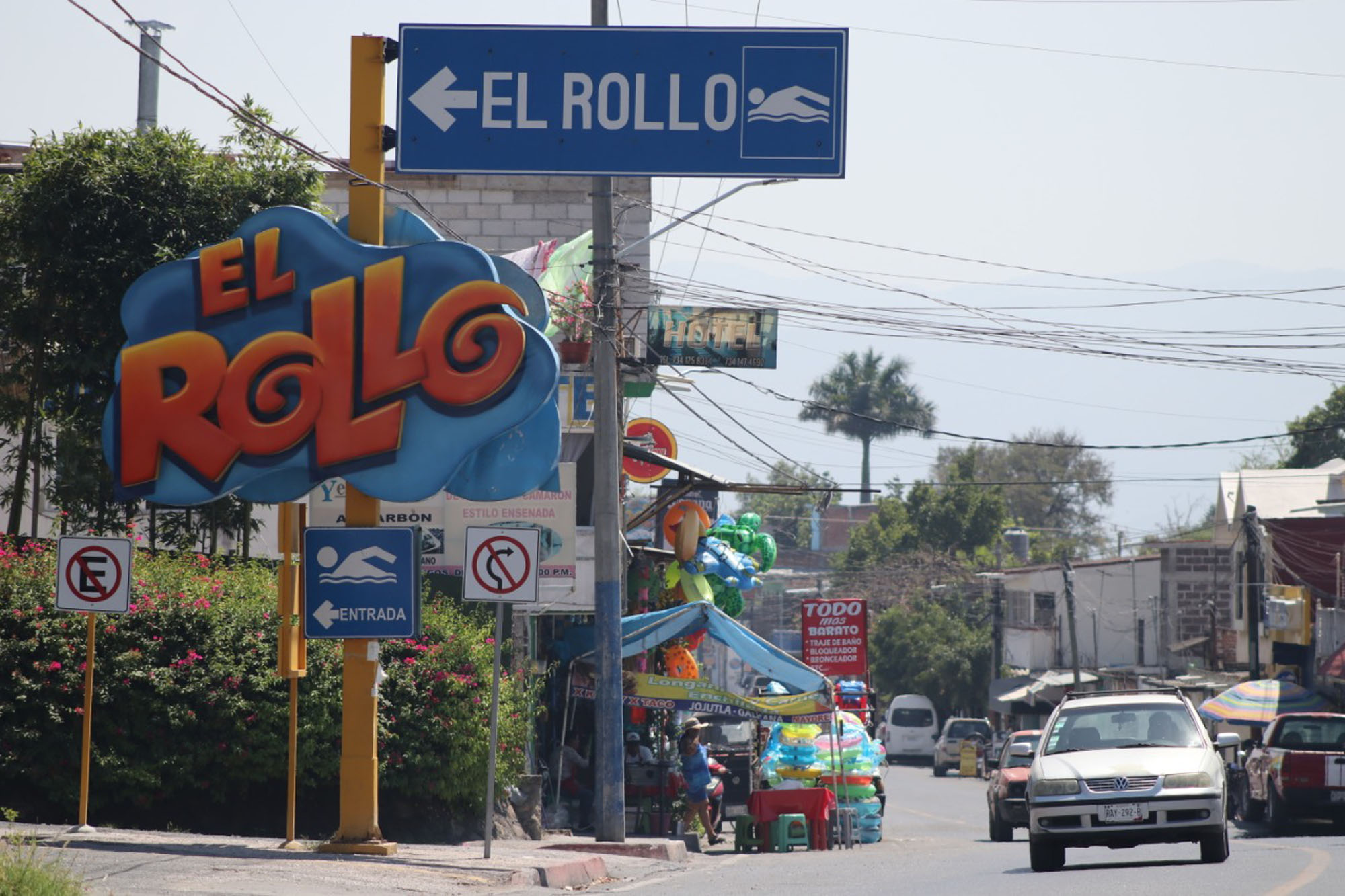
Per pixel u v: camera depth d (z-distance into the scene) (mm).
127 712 52156
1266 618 141625
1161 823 48125
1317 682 131250
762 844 71688
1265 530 147000
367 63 48406
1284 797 80938
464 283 47625
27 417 62156
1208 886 39250
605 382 61469
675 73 48781
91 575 45156
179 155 63781
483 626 66250
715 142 48625
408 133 48719
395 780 55844
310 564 47156
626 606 78688
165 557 57031
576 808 77125
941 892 40094
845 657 87000
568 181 97000
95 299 62094
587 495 80688
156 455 48312
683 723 87125
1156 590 198500
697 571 82438
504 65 48875
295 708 48438
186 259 48719
